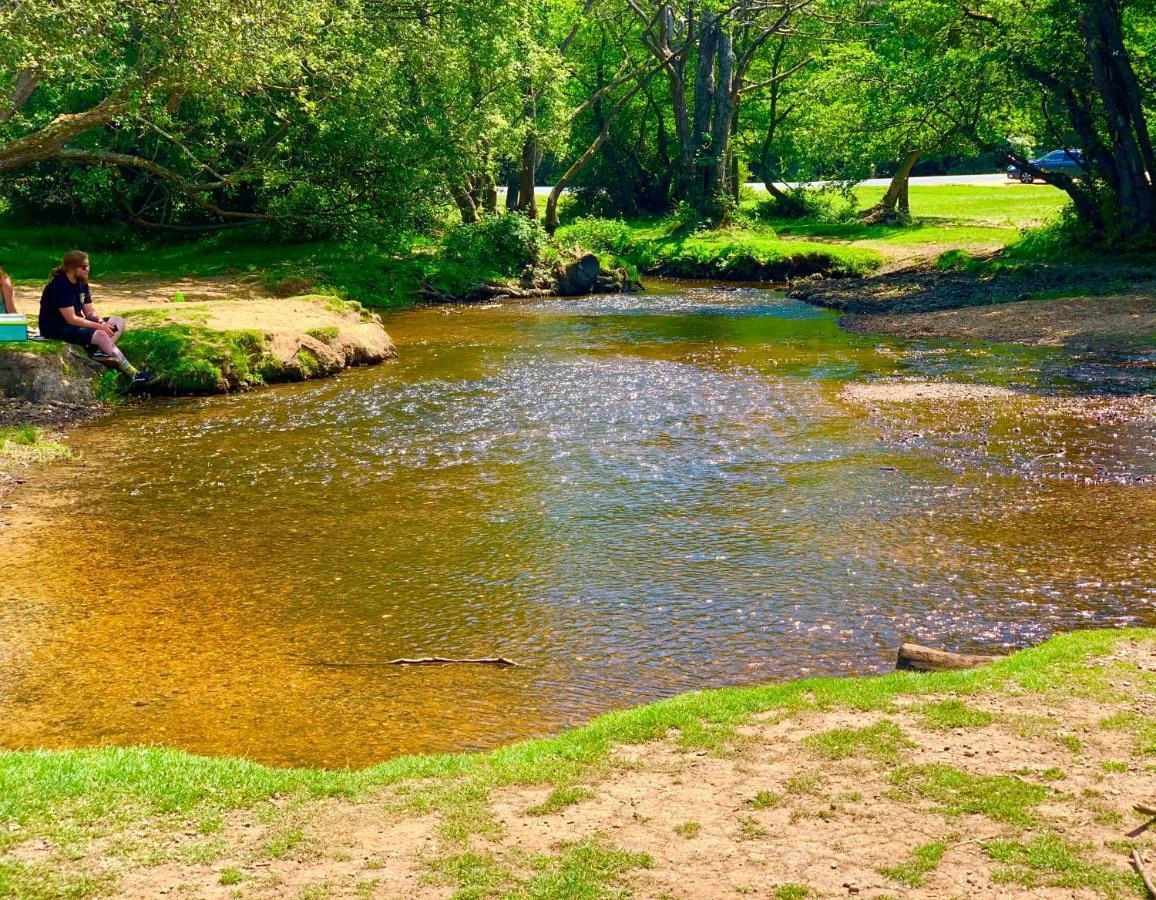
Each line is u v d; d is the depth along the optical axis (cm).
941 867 459
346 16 2738
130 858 488
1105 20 2886
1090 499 1157
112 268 2906
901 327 2420
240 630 858
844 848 478
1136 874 446
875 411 1598
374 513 1153
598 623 865
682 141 4553
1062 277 2816
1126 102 2939
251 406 1683
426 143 3234
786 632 841
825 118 3716
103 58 2388
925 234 3966
